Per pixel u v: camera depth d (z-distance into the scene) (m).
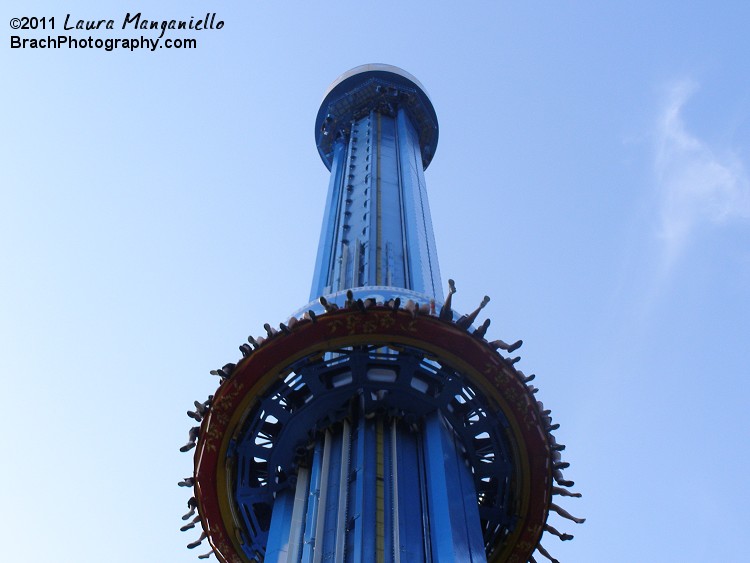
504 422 31.05
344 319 30.41
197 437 31.06
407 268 42.09
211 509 31.38
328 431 31.66
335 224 48.19
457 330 30.55
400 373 31.53
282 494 32.03
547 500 31.41
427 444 30.69
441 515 27.83
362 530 26.91
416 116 65.75
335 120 65.12
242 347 30.69
